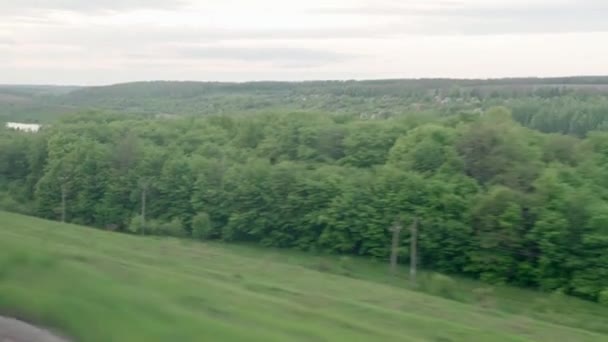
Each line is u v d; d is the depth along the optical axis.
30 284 12.79
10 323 11.02
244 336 11.39
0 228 26.41
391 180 45.09
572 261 37.56
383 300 23.81
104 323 11.08
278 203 49.22
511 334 20.70
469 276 42.06
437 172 46.97
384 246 44.53
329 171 49.97
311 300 19.50
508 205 40.12
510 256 39.88
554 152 50.09
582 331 24.56
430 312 22.58
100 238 29.62
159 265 23.06
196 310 13.40
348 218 45.84
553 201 39.62
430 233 42.66
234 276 23.31
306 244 48.34
